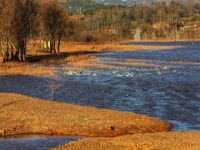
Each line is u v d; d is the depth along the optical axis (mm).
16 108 42656
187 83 65875
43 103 46000
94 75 76375
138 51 151250
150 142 30609
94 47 167625
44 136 34594
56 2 131625
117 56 123875
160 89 60219
